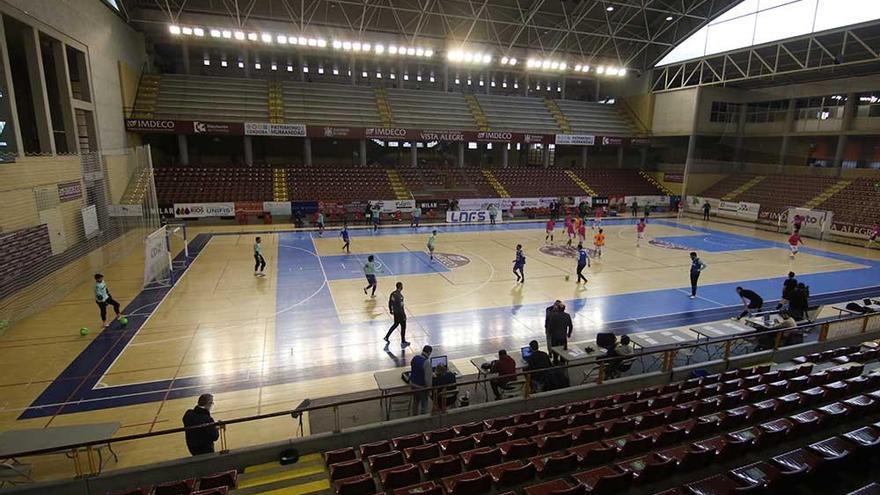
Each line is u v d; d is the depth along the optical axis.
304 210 33.56
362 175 37.91
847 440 6.67
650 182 46.47
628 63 43.91
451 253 24.31
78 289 17.41
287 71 40.94
